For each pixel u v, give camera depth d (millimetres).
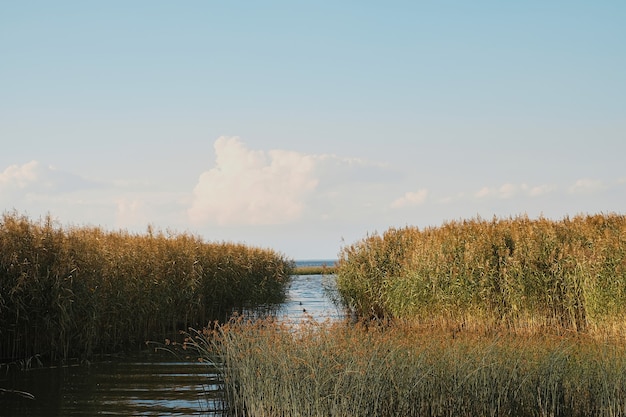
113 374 15828
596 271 19141
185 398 13336
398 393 11602
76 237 19422
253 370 12188
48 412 12273
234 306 29875
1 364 16750
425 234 27781
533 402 11969
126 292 20422
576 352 13320
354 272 27203
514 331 20234
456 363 12242
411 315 23016
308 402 10961
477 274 21953
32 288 17281
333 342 12336
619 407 11383
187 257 25047
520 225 24734
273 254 41000
